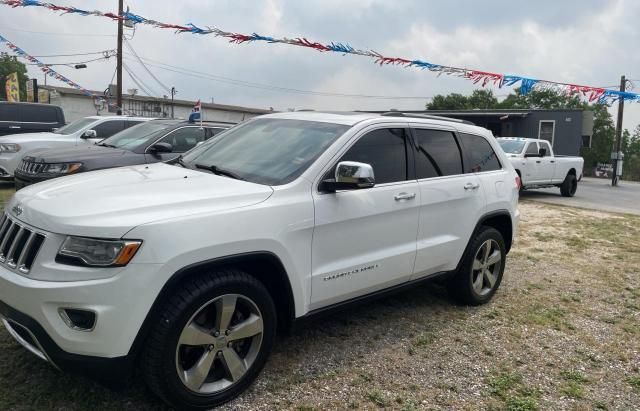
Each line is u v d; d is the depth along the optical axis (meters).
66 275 2.69
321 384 3.47
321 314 3.68
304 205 3.42
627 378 3.87
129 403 3.08
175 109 45.38
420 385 3.56
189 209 2.97
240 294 3.11
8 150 10.55
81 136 11.20
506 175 5.36
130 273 2.69
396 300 5.17
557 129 27.95
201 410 3.06
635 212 13.29
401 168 4.20
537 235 9.05
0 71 54.72
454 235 4.65
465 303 5.08
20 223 3.01
